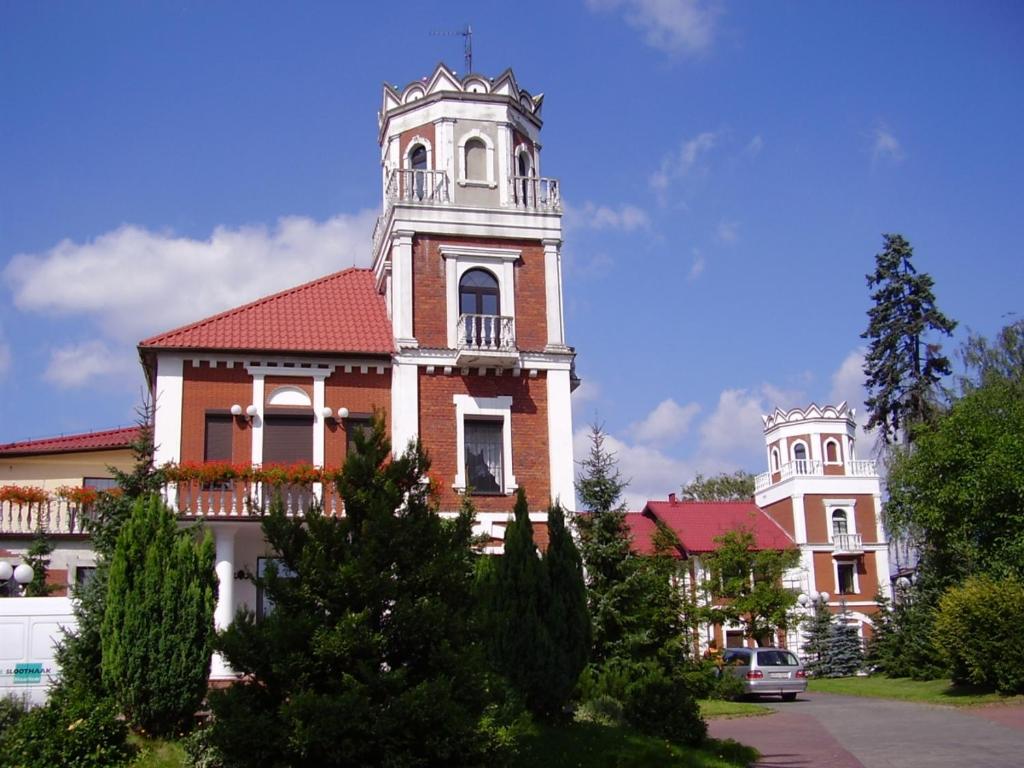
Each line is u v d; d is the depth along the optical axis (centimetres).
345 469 1515
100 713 1645
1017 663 3112
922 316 5375
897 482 4153
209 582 1847
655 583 2592
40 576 2386
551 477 2708
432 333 2734
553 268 2850
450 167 2888
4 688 1967
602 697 2098
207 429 2578
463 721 1355
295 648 1381
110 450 3016
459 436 2680
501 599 1958
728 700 3528
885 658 4653
